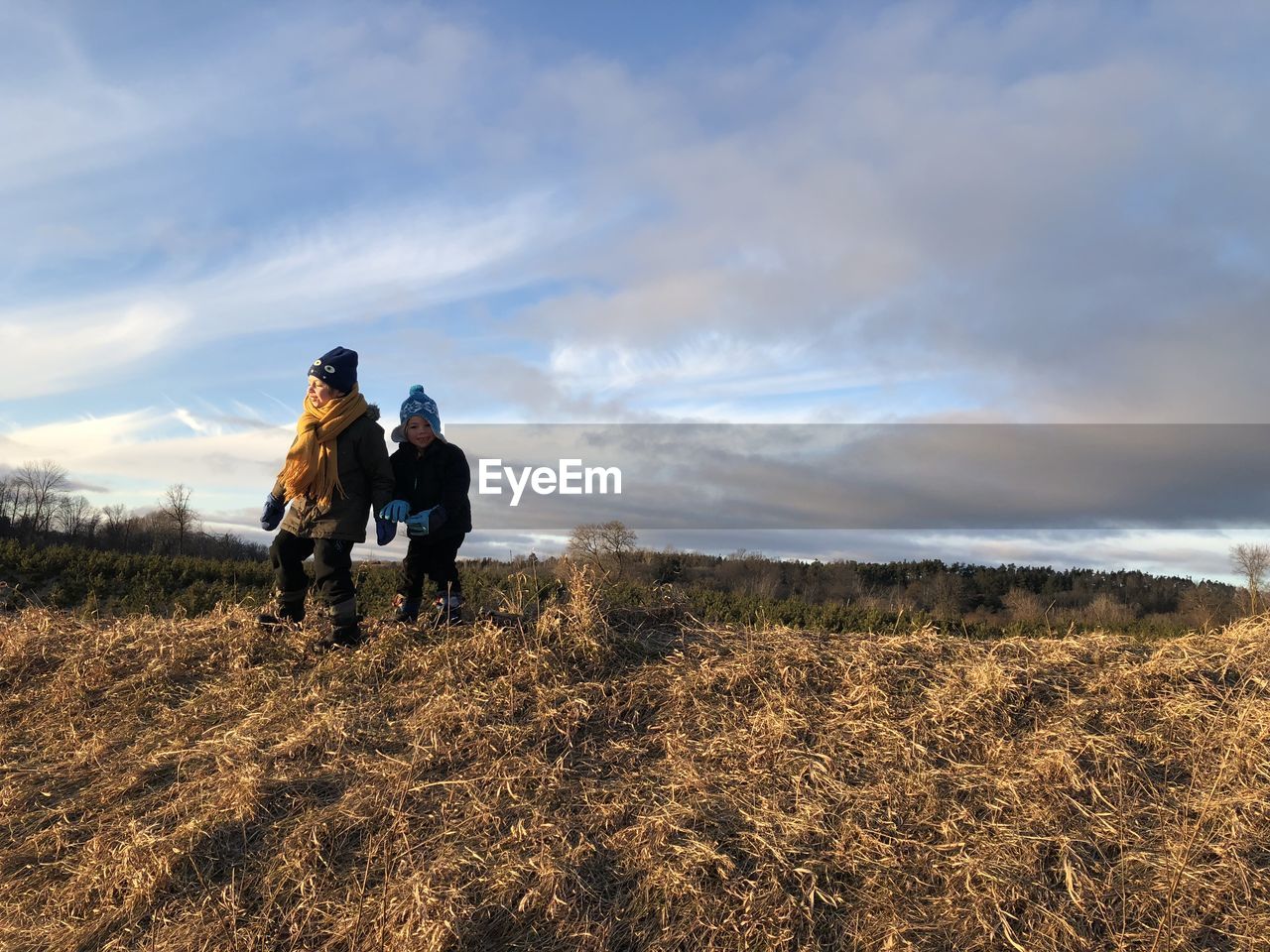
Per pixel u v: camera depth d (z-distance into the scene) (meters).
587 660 4.91
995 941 2.97
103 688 5.22
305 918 3.20
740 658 4.85
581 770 4.02
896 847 3.40
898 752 4.02
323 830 3.57
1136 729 4.07
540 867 3.31
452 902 3.14
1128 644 5.07
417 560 5.72
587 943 3.02
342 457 5.33
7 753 4.64
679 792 3.79
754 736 4.19
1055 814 3.54
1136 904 3.08
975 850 3.36
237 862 3.50
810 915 3.06
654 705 4.55
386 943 3.06
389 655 5.20
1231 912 3.03
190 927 3.20
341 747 4.23
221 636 5.73
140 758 4.40
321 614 6.13
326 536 5.34
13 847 3.80
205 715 4.76
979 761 3.97
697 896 3.16
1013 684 4.41
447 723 4.35
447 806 3.72
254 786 3.83
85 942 3.22
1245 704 4.14
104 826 3.83
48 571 10.77
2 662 5.56
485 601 6.83
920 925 3.02
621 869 3.34
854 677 4.66
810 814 3.57
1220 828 3.42
